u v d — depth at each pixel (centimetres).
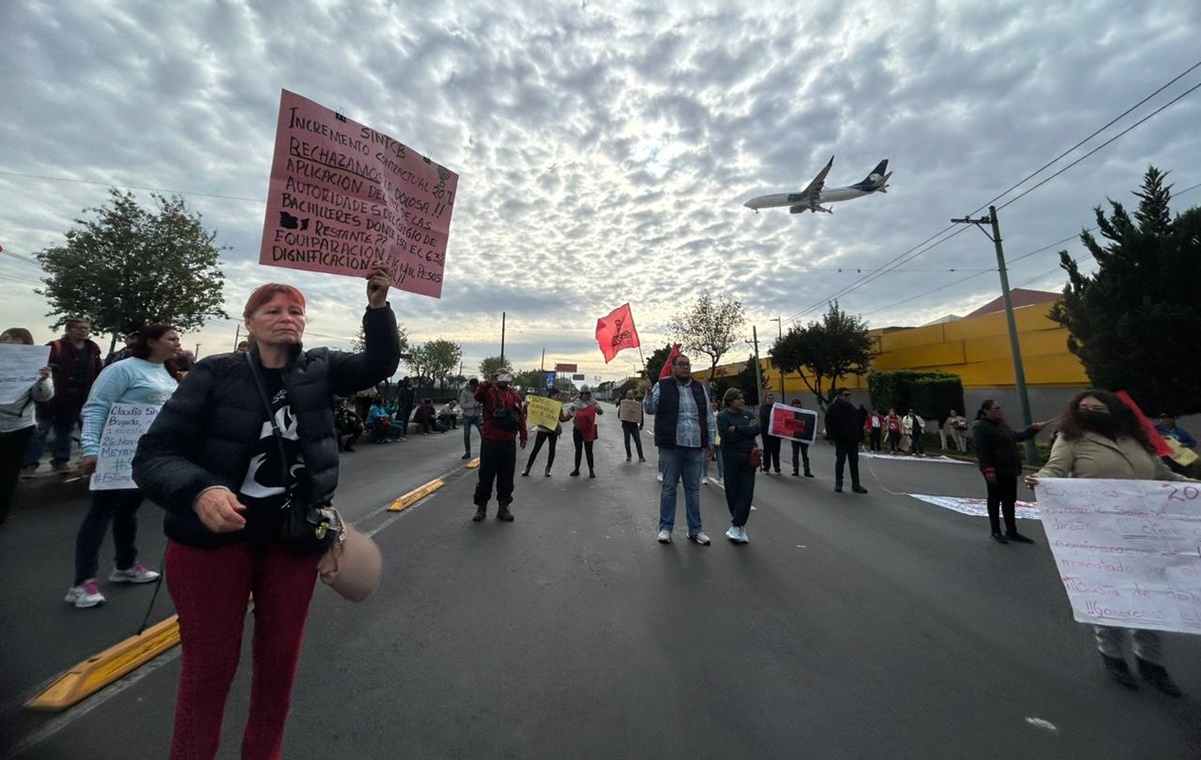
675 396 589
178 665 297
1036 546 589
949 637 357
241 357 199
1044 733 253
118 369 378
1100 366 1258
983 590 448
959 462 1503
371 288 222
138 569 413
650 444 1808
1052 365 1928
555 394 1808
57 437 723
